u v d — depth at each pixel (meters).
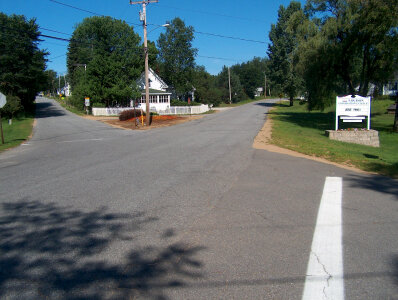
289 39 57.91
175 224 5.24
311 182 7.83
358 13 23.36
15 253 4.34
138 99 48.97
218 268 3.89
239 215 5.60
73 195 6.94
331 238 4.68
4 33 38.75
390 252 4.25
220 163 10.14
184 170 9.21
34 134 23.77
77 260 4.13
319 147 13.61
